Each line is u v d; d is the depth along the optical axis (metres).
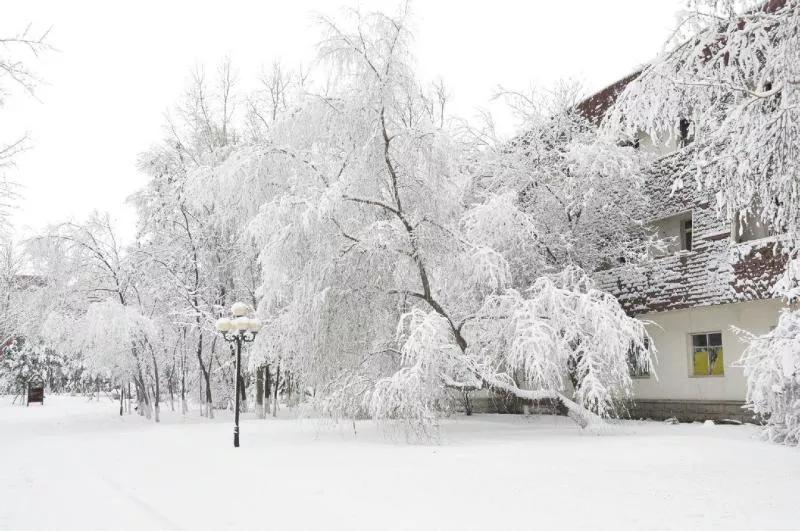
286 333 17.38
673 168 21.22
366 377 17.08
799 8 10.21
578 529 6.31
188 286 28.84
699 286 19.45
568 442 14.61
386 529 6.55
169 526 7.03
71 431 24.38
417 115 17.70
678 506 7.25
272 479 10.08
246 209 17.98
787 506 7.18
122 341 25.77
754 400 14.51
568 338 16.09
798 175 10.09
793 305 17.67
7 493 9.66
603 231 22.14
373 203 17.11
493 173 22.25
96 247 28.78
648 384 23.14
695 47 11.27
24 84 15.11
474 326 18.33
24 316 32.06
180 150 30.30
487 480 9.40
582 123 22.66
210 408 29.09
